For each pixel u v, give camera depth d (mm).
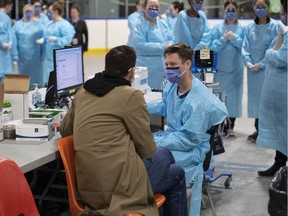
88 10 13906
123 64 2424
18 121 2797
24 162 2277
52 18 7949
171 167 2664
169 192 2680
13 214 1900
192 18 5555
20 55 7637
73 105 2504
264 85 4016
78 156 2338
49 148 2518
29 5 7621
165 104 3191
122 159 2295
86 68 11172
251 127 6137
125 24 14094
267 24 5371
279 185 2152
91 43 13625
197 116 2824
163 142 2830
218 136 3199
